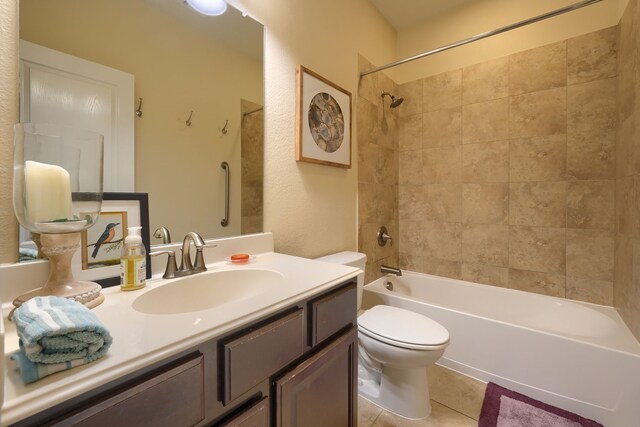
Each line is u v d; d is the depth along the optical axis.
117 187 0.89
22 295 0.62
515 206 1.97
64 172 0.67
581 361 1.28
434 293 2.21
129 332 0.54
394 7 2.19
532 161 1.91
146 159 0.97
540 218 1.89
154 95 0.98
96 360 0.44
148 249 0.90
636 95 1.32
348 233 1.91
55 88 0.77
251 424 0.63
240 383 0.60
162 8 1.00
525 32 1.92
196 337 0.54
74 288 0.67
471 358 1.58
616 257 1.62
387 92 2.32
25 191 0.62
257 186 1.32
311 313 0.81
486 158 2.07
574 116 1.77
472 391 1.47
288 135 1.45
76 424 0.39
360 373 1.57
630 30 1.40
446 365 1.67
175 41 1.03
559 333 1.36
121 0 0.90
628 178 1.41
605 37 1.67
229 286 1.00
